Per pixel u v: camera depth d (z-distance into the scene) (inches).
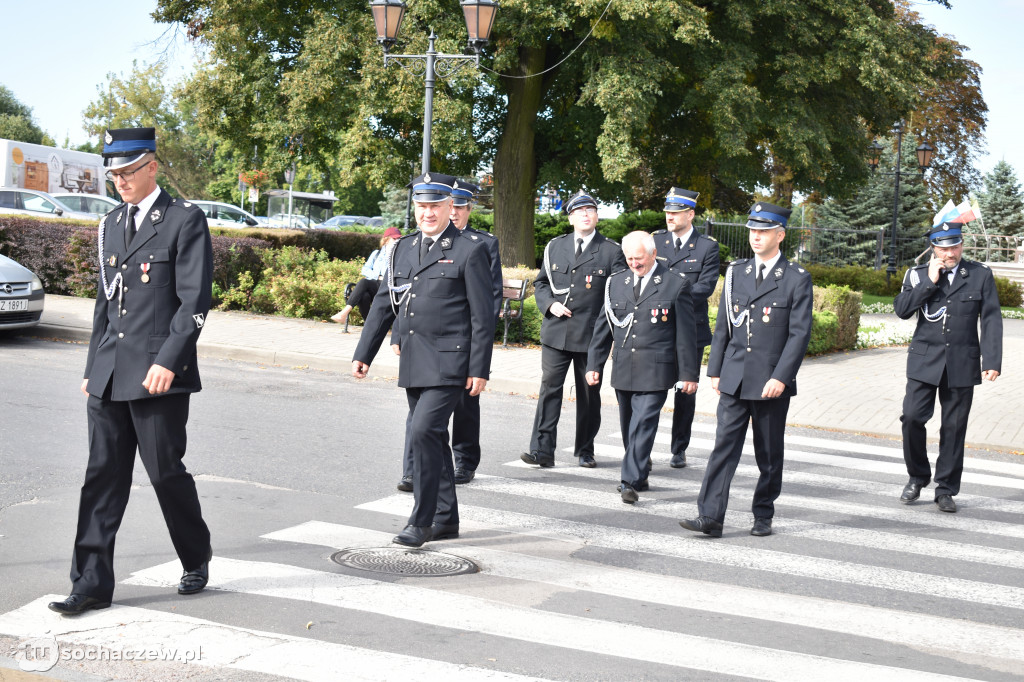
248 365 514.3
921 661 175.3
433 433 225.8
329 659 162.7
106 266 180.2
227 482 281.0
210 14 959.6
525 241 1012.5
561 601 198.1
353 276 682.2
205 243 178.2
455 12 839.7
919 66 992.9
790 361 246.8
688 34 810.8
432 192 230.2
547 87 1020.5
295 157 1015.6
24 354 495.5
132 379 175.0
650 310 283.4
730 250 1277.1
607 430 403.2
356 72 876.0
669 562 229.3
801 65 900.6
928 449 399.9
